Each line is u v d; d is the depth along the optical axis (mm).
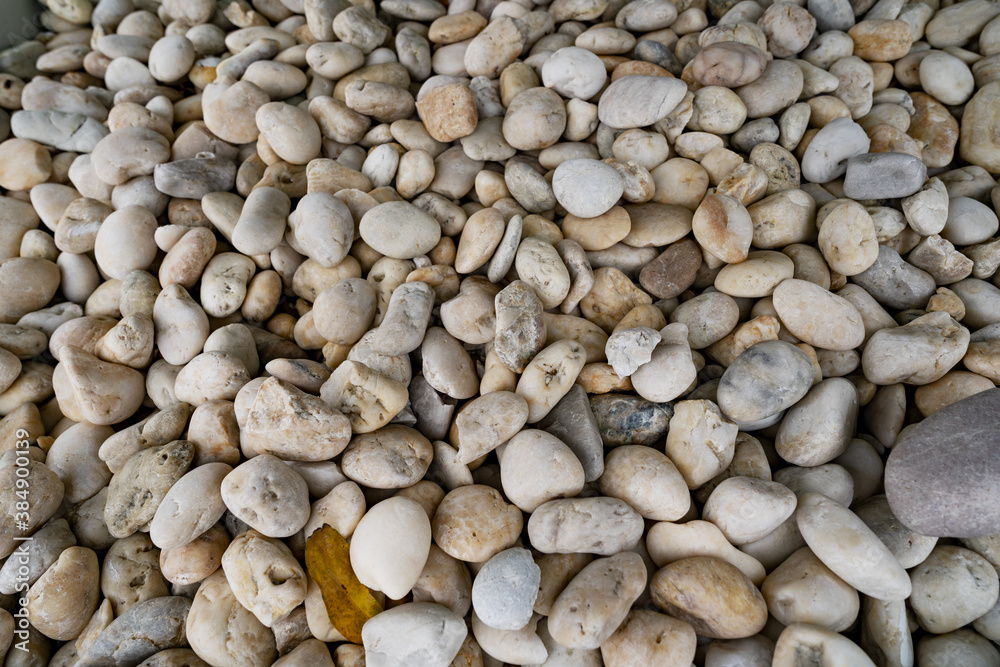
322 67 581
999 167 546
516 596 367
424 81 607
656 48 561
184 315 478
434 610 374
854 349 464
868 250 470
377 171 532
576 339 467
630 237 493
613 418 442
